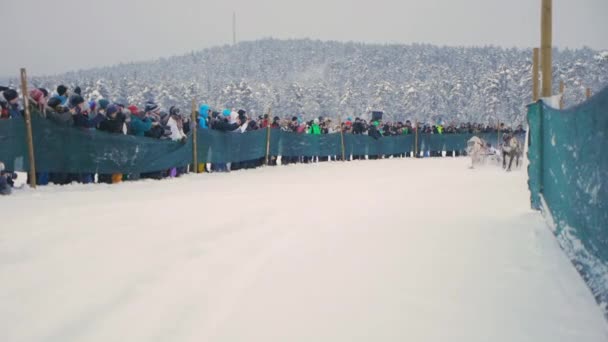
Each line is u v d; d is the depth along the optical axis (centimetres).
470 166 1797
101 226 558
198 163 1355
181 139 1258
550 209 564
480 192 942
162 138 1197
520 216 638
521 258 453
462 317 326
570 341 297
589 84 8250
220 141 1447
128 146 1060
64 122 924
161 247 478
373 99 11362
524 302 354
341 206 755
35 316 318
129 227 559
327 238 527
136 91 9994
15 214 618
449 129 2930
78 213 634
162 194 874
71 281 378
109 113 1030
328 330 305
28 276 385
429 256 457
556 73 8106
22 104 884
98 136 991
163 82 10038
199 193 905
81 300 344
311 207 743
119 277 390
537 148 639
